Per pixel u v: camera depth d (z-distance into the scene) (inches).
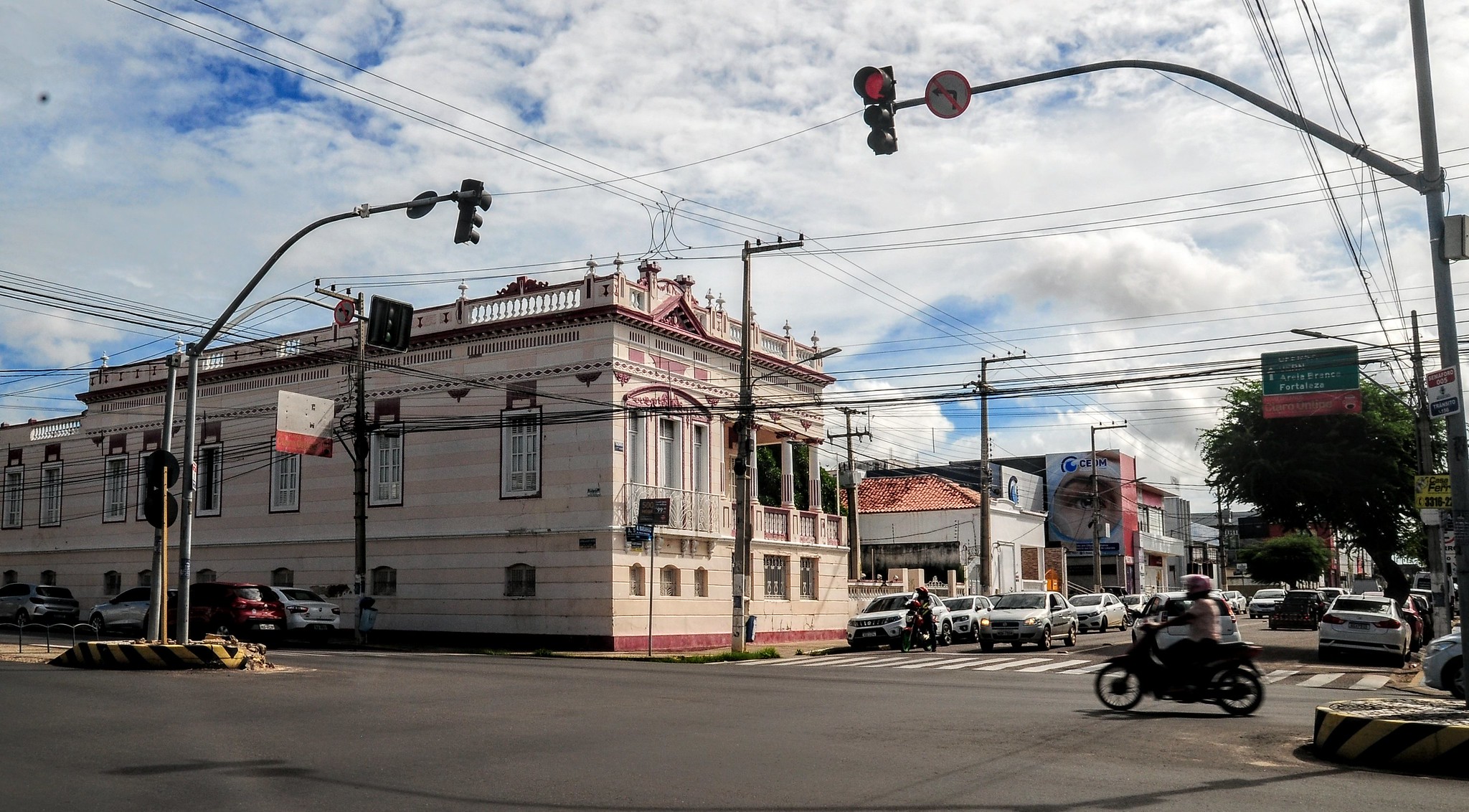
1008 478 2647.6
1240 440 1402.6
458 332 1407.5
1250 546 3693.4
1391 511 1362.0
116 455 1760.6
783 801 357.4
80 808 336.5
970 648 1443.2
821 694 714.8
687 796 363.3
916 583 1985.7
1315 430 1380.4
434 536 1405.0
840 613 1717.5
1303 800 365.4
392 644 1373.0
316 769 404.8
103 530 1753.2
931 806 349.7
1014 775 403.5
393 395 1462.8
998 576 2343.8
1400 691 809.5
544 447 1342.3
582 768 413.4
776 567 1588.3
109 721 525.0
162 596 885.2
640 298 1371.8
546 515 1328.7
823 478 2406.5
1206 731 529.0
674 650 1362.0
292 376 1566.2
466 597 1374.3
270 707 590.9
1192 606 610.9
